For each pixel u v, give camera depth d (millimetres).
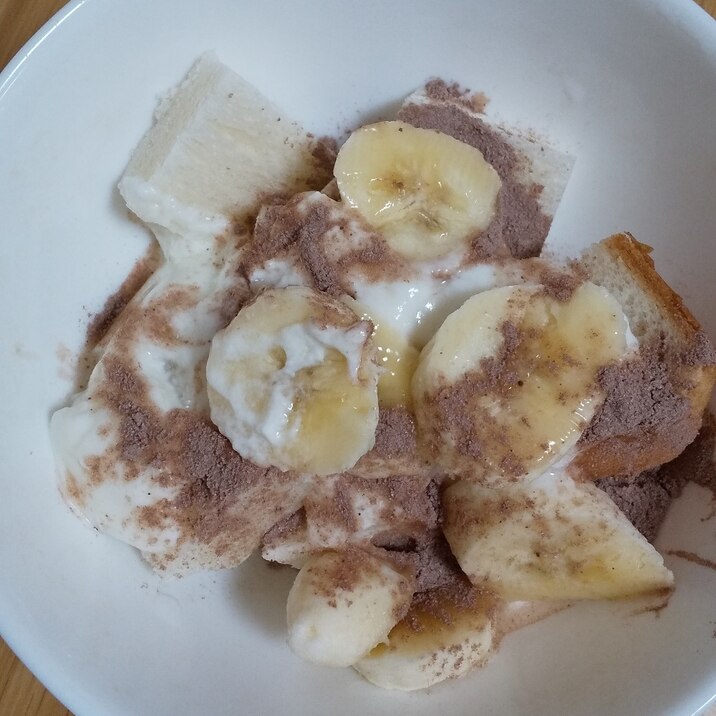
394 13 187
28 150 175
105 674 169
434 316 186
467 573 185
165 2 178
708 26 172
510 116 197
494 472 174
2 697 201
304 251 184
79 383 190
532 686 180
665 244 195
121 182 187
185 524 184
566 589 180
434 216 188
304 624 175
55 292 186
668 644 169
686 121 184
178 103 188
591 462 186
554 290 180
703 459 188
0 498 168
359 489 186
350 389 169
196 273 192
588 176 199
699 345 180
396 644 183
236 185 194
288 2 185
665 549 186
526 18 183
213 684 181
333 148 202
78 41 173
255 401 172
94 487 181
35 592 167
